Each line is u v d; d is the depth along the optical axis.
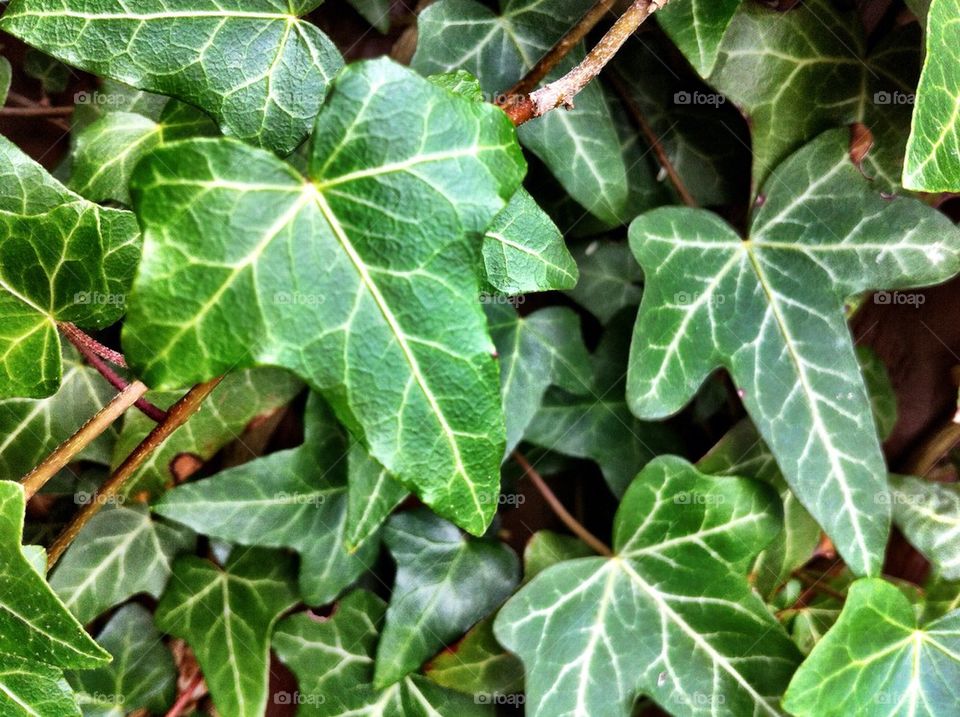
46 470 0.13
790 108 0.15
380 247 0.11
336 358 0.11
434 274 0.11
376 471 0.15
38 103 0.17
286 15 0.13
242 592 0.16
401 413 0.11
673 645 0.16
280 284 0.11
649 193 0.17
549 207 0.17
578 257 0.17
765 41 0.15
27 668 0.13
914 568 0.17
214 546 0.16
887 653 0.15
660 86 0.16
